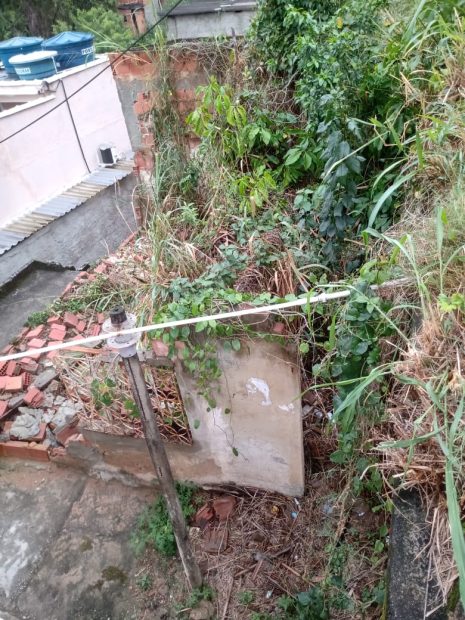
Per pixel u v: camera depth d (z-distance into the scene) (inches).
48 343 184.1
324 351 102.5
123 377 114.8
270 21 126.0
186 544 101.3
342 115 100.3
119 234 355.3
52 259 305.3
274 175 126.8
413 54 107.0
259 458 115.8
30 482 142.7
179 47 144.6
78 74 362.6
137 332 76.6
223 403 107.3
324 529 112.3
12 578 121.3
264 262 100.9
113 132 413.7
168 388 111.6
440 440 52.5
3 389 166.7
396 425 67.8
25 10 515.5
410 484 61.0
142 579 116.2
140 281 122.0
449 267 71.9
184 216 117.7
